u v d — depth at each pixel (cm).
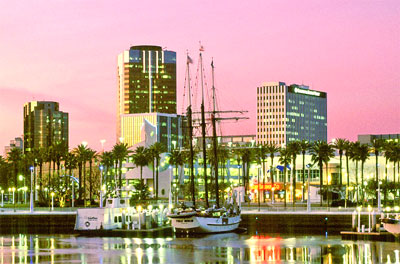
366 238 14138
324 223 17900
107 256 11588
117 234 14788
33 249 12588
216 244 13512
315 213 18050
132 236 14712
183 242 13838
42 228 18262
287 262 10938
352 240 14100
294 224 18125
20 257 11475
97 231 14825
